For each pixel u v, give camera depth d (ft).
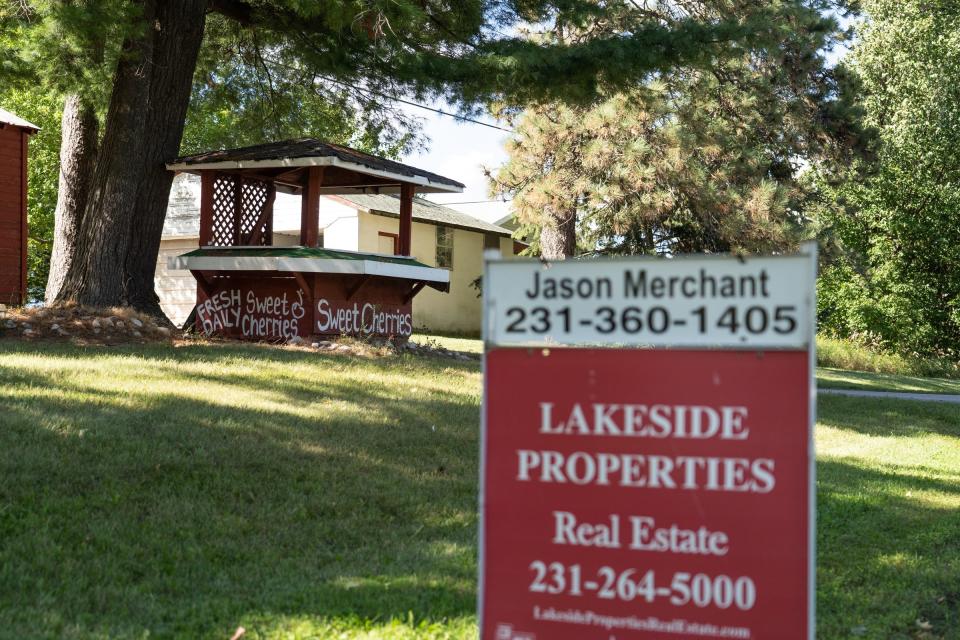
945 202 107.76
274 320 45.32
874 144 80.43
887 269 108.06
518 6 47.24
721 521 10.43
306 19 43.50
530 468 10.99
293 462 24.34
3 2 40.86
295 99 63.62
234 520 19.97
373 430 28.76
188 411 27.22
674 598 10.51
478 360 49.49
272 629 14.65
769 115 76.28
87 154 50.29
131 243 45.09
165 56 45.78
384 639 14.29
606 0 60.75
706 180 72.43
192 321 47.09
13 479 19.86
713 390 10.52
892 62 117.29
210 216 47.26
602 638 10.68
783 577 10.22
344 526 20.62
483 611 11.01
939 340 110.93
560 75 44.19
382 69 45.24
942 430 45.65
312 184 45.47
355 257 45.96
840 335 114.52
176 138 46.73
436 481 24.68
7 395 26.30
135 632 14.25
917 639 15.88
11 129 59.31
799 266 10.39
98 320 40.52
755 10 67.31
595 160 69.51
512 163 74.49
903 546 21.81
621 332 10.91
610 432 10.77
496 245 106.93
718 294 10.62
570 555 10.82
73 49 38.42
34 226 109.91
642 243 94.63
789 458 10.28
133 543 18.20
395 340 48.14
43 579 15.92
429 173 51.13
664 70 46.16
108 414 25.70
